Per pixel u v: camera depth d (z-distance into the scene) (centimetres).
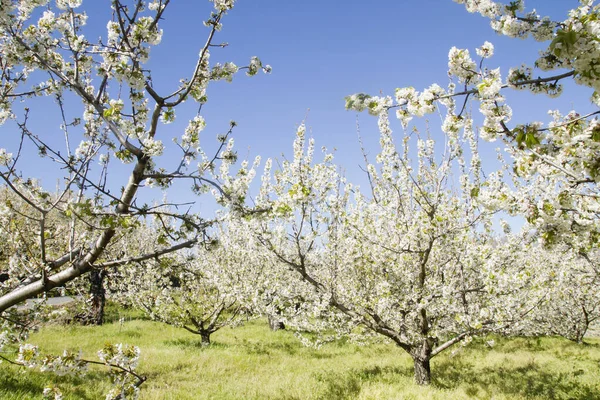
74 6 390
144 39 366
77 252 389
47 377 688
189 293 1321
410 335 835
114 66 368
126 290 1559
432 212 764
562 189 359
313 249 1137
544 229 340
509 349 1354
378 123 771
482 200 397
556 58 262
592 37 206
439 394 743
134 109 381
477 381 882
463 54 286
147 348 1144
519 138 295
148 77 372
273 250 734
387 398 719
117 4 340
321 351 1256
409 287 841
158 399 669
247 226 721
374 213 901
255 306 1194
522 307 787
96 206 353
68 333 1309
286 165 743
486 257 761
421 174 830
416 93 299
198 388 755
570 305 1462
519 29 265
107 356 353
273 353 1175
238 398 705
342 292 823
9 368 691
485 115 297
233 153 413
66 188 351
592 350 1322
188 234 377
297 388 774
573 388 821
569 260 1105
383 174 798
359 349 1303
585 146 296
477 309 809
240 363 992
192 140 398
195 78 409
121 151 358
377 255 863
